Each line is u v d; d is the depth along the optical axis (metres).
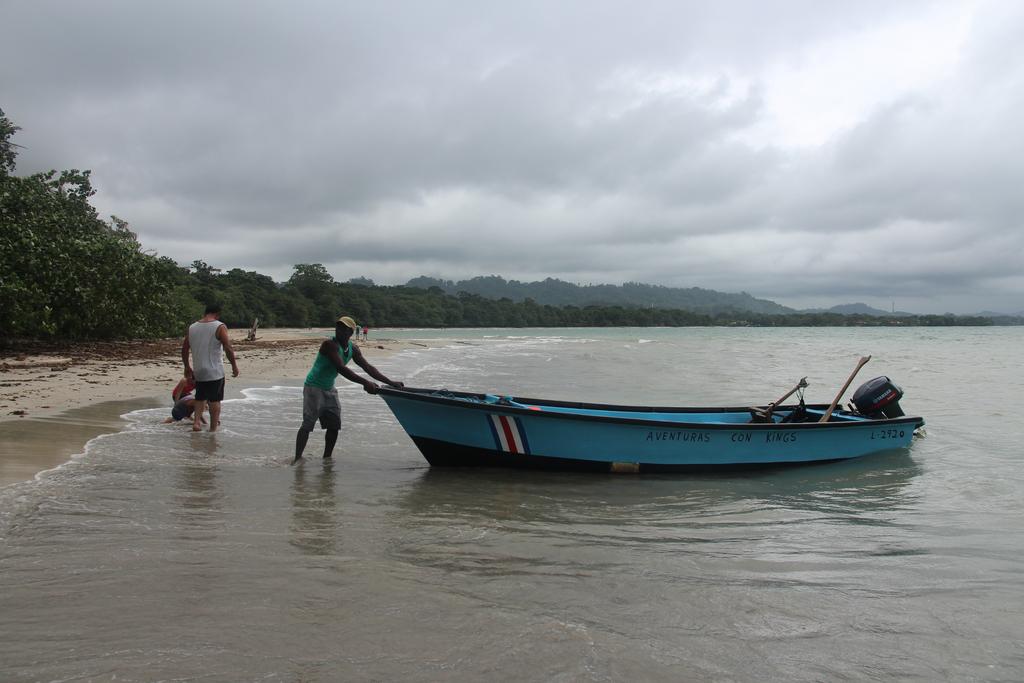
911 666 3.18
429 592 3.81
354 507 5.64
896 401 9.56
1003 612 3.81
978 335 85.44
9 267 19.16
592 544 4.93
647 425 7.54
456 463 7.65
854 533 5.38
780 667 3.12
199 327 9.06
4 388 12.13
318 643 3.12
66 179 26.92
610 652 3.16
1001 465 8.22
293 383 16.05
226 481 6.37
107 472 6.41
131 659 2.91
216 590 3.70
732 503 6.41
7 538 4.44
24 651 2.96
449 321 156.25
